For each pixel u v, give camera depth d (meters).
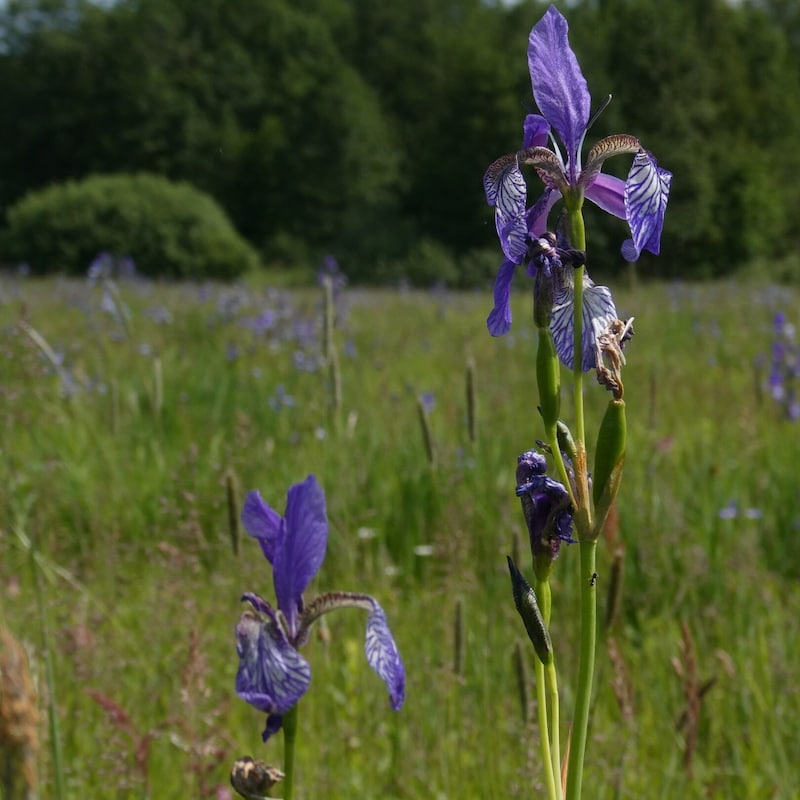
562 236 1.83
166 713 3.65
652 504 5.32
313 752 3.54
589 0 55.28
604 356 1.70
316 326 9.60
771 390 7.42
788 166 52.94
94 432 6.40
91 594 4.41
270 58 62.72
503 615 4.42
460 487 5.64
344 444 5.89
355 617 4.50
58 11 63.56
